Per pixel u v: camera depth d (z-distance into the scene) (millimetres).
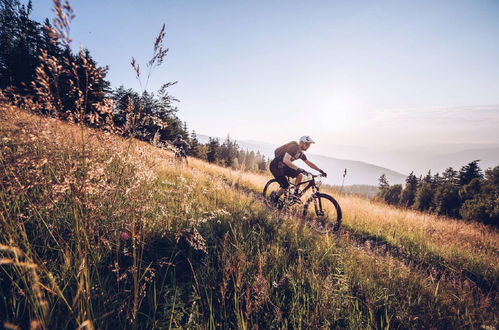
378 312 2328
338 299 2201
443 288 2848
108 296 1762
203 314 1837
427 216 9344
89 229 1604
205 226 3072
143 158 1905
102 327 1522
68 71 1274
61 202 2152
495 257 4879
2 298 1592
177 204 3041
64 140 1506
